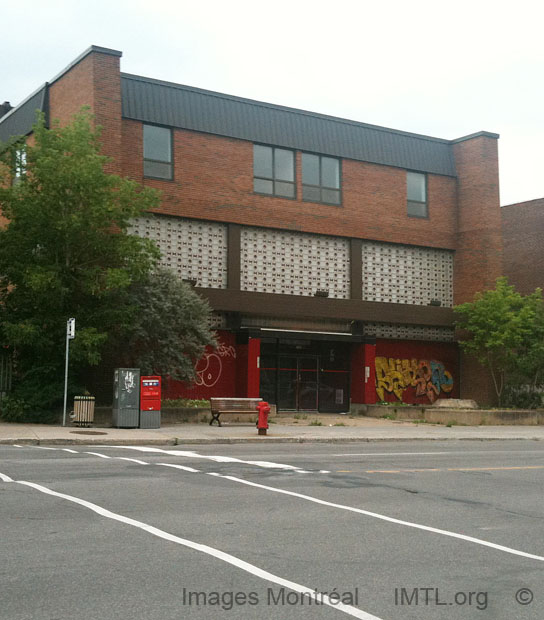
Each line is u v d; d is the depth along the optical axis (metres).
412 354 36.25
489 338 34.28
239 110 32.28
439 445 22.05
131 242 24.47
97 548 7.66
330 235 34.16
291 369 33.41
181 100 30.95
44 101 30.66
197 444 20.66
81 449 17.70
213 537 8.30
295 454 17.53
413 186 36.66
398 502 10.96
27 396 24.33
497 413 31.03
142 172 29.70
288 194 33.28
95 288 23.59
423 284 36.56
